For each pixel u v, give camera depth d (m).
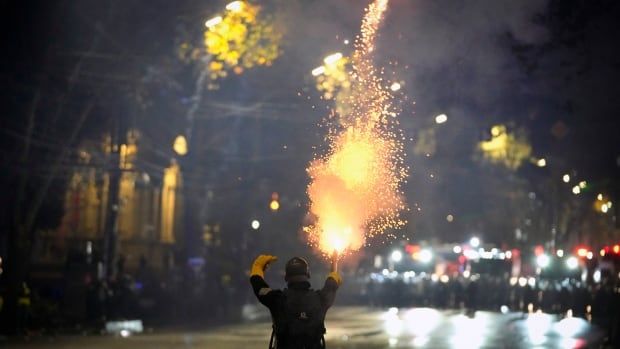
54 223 84.44
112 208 82.19
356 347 51.72
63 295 79.12
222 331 64.88
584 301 93.12
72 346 52.28
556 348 51.44
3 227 74.88
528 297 103.44
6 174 69.38
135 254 115.50
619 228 85.75
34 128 70.31
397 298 117.06
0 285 76.25
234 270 118.81
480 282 113.81
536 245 122.38
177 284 96.44
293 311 17.59
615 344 51.88
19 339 57.91
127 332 64.38
